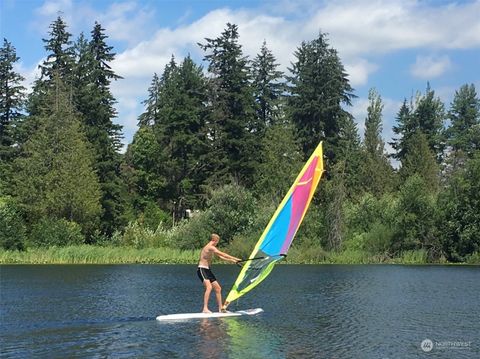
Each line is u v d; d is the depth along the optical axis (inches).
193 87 2864.2
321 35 2869.1
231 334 622.8
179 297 926.4
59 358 514.3
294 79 3070.9
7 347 554.3
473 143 3567.9
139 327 657.0
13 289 1038.4
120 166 2812.5
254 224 1978.3
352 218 2148.1
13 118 2751.0
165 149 2819.9
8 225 1871.3
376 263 1937.7
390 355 543.2
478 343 596.4
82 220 2183.8
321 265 1817.2
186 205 2842.0
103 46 2773.1
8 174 2440.9
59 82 2341.3
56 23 2691.9
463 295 994.1
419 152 2910.9
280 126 2476.6
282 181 2285.9
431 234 2005.4
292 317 740.0
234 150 2746.1
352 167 2824.8
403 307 841.5
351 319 731.4
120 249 1893.5
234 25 2790.4
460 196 2005.4
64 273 1397.6
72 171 2155.5
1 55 2746.1
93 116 2583.7
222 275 1384.1
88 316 730.2
